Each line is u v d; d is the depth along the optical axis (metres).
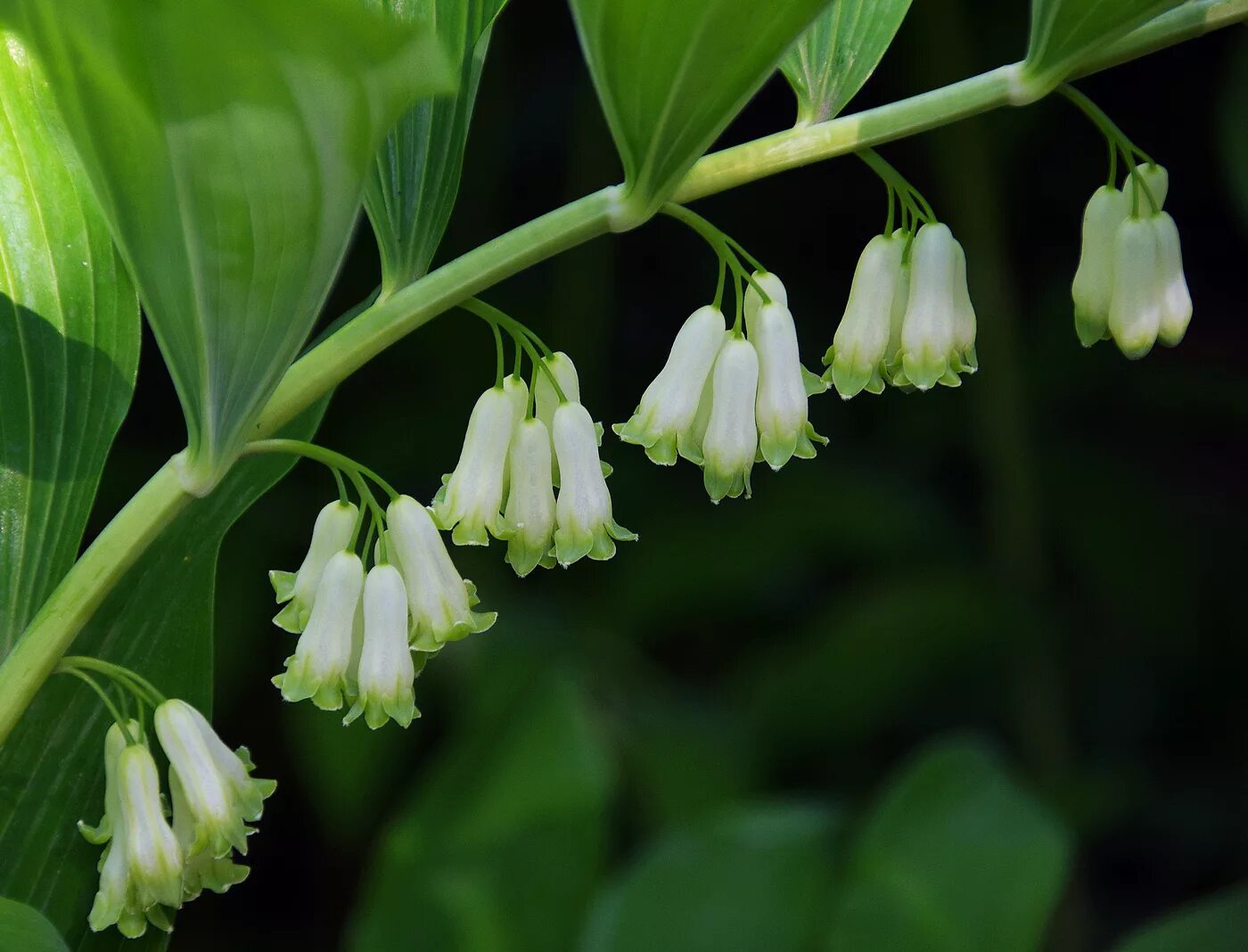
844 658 1.22
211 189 0.60
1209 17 0.64
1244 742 1.41
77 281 0.65
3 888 0.65
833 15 0.64
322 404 0.66
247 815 0.64
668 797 1.13
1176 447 1.48
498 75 1.42
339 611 0.63
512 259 0.63
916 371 0.64
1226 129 1.11
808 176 1.48
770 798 1.21
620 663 1.23
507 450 0.64
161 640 0.66
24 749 0.65
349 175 0.60
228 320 0.61
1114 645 1.43
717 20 0.61
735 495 0.64
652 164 0.62
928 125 0.64
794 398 0.64
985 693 1.36
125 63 0.58
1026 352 1.41
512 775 0.95
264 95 0.59
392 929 0.90
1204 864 1.40
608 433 1.34
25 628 0.65
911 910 0.86
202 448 0.62
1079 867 1.25
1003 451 1.29
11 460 0.64
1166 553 1.37
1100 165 1.48
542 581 1.28
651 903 0.89
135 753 0.63
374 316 0.63
